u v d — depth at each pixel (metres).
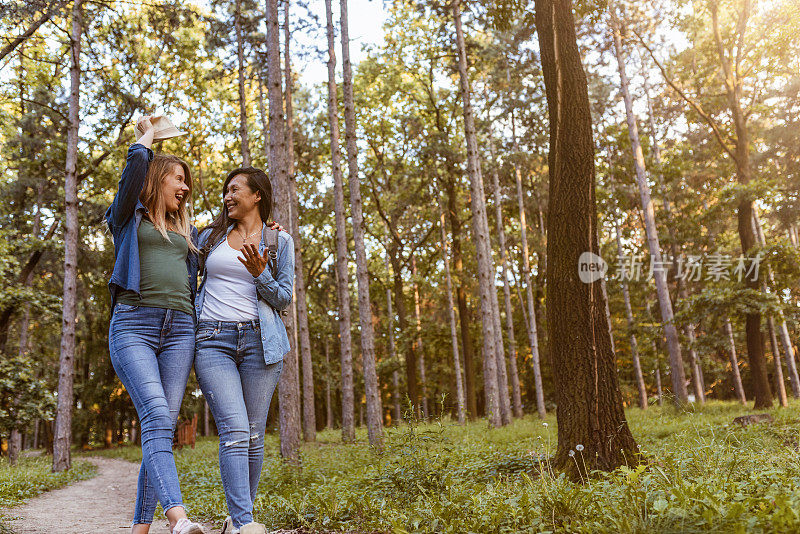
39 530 5.23
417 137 28.39
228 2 20.05
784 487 3.44
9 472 12.56
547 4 7.08
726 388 39.12
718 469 4.36
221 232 3.35
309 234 34.41
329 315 39.47
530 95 25.67
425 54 27.95
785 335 25.70
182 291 3.12
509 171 27.88
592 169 6.79
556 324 6.64
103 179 24.42
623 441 6.23
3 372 19.89
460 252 31.56
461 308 30.91
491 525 3.47
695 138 27.67
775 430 9.48
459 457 8.12
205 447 25.42
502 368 22.77
